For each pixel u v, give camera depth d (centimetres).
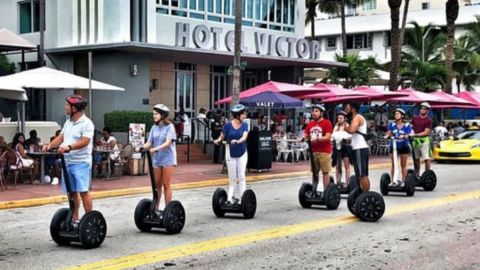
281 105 2172
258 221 1109
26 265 796
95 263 802
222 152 2241
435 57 4750
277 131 2431
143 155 1831
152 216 996
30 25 2683
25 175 1675
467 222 1105
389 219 1130
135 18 2470
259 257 841
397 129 1438
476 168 2216
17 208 1329
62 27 2541
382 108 3338
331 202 1238
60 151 848
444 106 3041
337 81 3762
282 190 1612
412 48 4778
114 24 2422
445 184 1697
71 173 885
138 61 2445
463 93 3322
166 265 796
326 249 891
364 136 1123
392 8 3288
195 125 2658
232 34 2564
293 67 3012
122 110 2327
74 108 877
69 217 895
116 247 896
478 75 4872
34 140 1723
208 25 2716
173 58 2614
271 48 2744
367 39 5791
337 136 1204
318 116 1232
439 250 891
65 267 782
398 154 1574
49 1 2577
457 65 4772
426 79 3869
